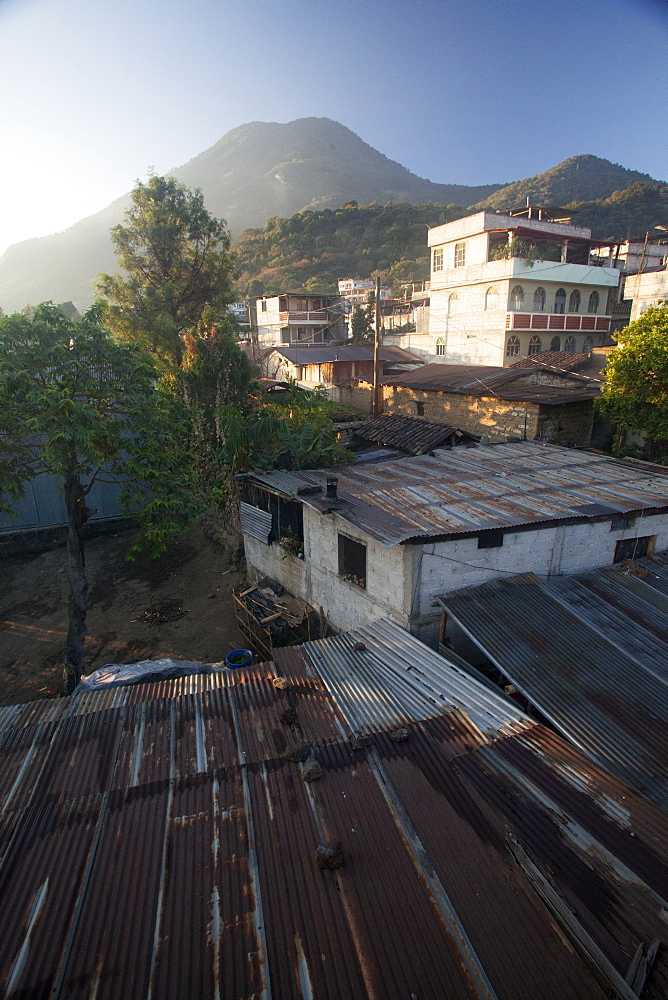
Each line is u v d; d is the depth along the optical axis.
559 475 12.14
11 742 5.97
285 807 4.81
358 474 13.07
